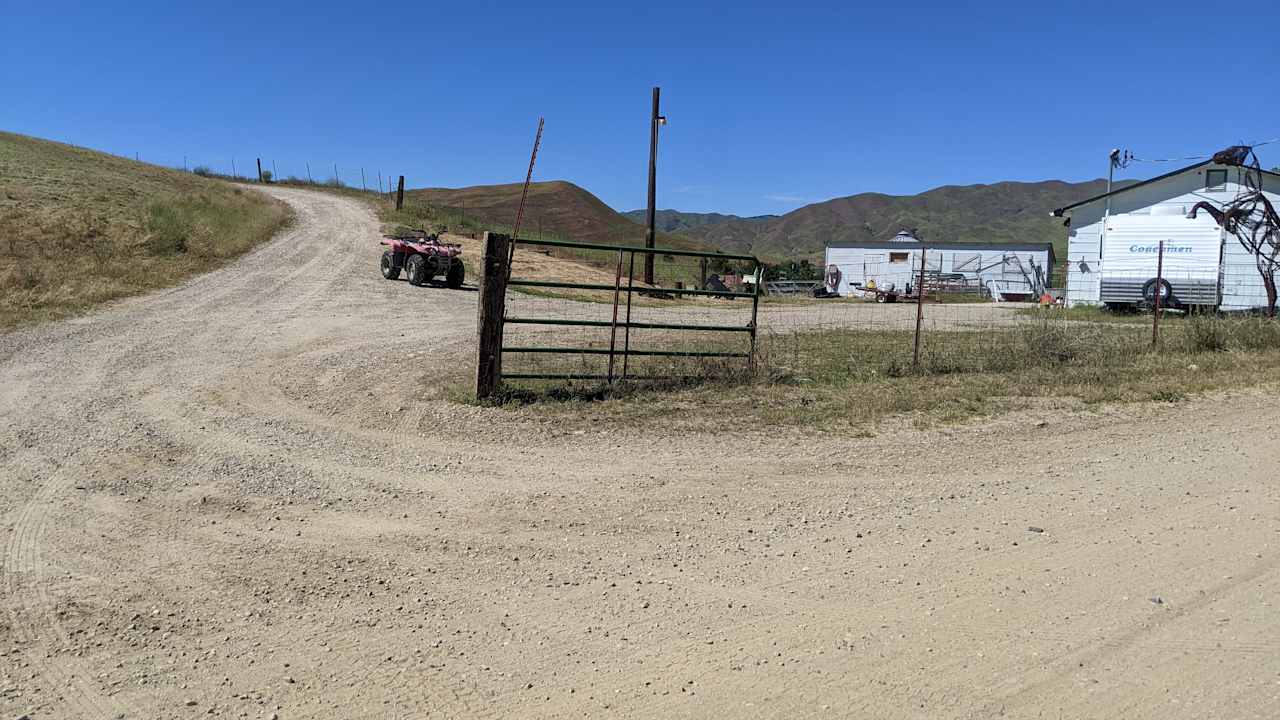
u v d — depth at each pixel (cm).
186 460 743
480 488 679
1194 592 482
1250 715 357
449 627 446
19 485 667
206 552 543
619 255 1009
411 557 541
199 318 1659
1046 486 691
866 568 523
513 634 439
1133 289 2498
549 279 2925
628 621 453
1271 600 470
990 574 512
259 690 383
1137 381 1115
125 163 4641
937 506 641
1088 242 2955
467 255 3194
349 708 370
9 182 3114
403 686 388
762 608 468
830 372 1159
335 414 916
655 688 385
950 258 4328
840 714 362
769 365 1150
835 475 717
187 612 460
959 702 369
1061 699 371
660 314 2130
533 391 993
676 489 677
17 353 1236
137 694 379
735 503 645
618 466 738
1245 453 789
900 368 1167
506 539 572
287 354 1290
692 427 866
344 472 716
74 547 546
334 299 2045
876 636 432
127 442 793
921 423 888
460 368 1148
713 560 537
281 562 529
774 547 559
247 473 709
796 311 2420
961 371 1188
